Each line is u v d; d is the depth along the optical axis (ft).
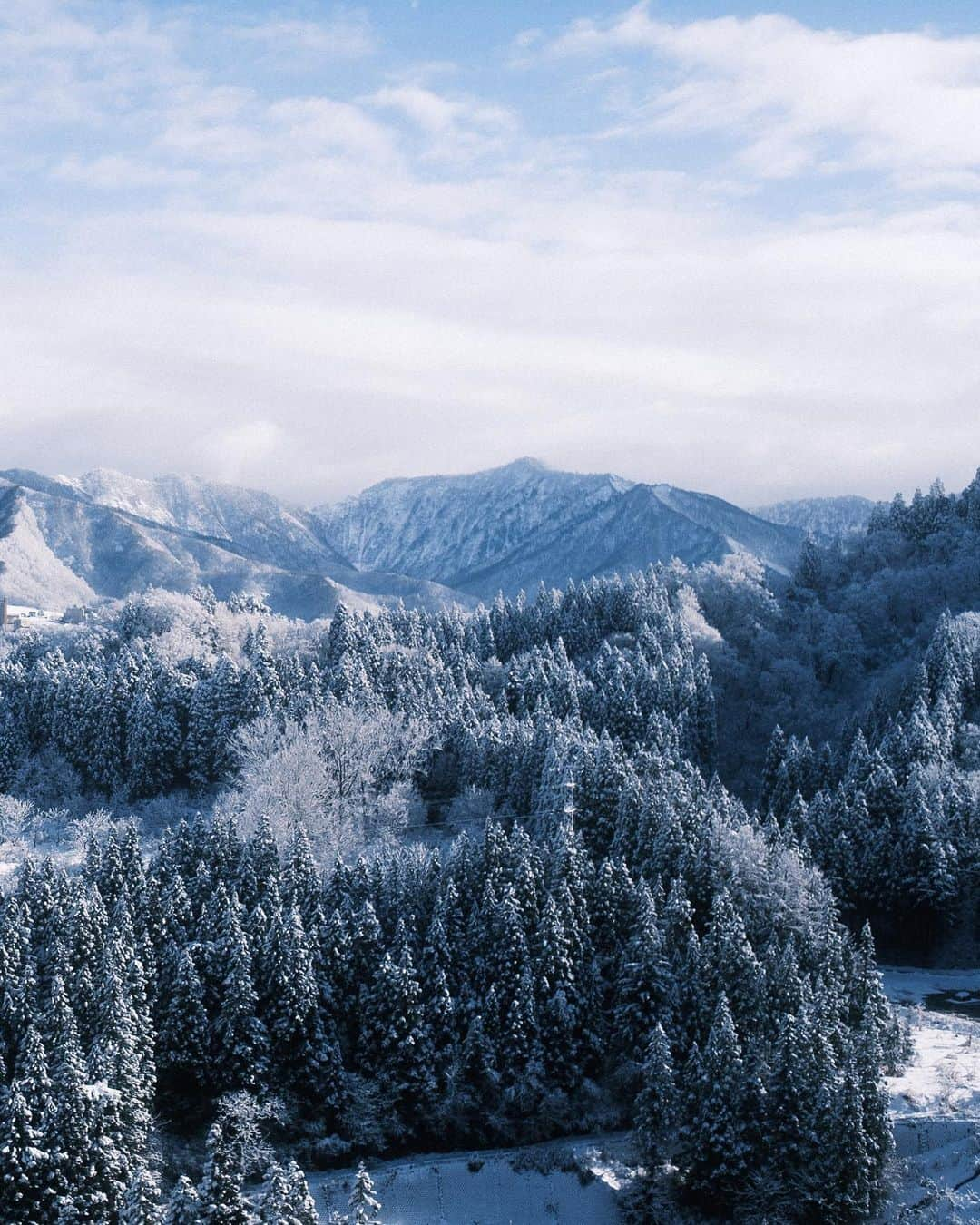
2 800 573.33
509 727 552.00
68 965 335.06
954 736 555.28
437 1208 298.56
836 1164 276.62
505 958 348.59
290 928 341.41
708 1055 298.56
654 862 407.23
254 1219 234.99
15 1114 273.13
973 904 483.51
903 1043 338.34
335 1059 329.93
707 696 636.89
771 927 381.81
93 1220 269.44
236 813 479.82
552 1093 333.83
